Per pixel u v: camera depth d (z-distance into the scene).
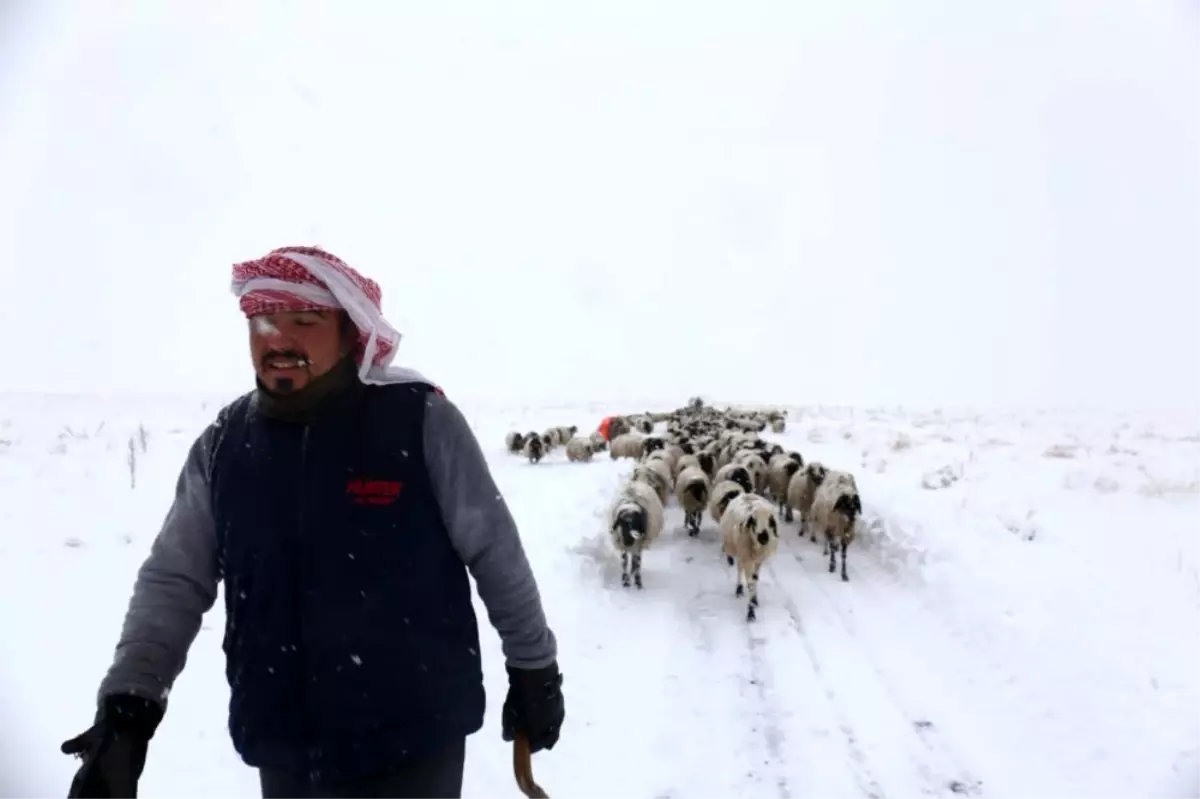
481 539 2.10
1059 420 33.00
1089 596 8.31
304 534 2.00
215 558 2.20
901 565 10.30
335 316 2.08
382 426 2.05
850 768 5.40
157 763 4.91
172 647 2.06
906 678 6.91
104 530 9.98
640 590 9.70
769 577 10.30
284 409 2.04
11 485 12.66
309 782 2.00
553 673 2.22
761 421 30.98
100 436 20.12
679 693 6.62
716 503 11.88
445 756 2.06
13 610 7.11
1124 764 5.34
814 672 7.06
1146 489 13.93
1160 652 6.92
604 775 5.29
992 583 8.84
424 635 2.03
